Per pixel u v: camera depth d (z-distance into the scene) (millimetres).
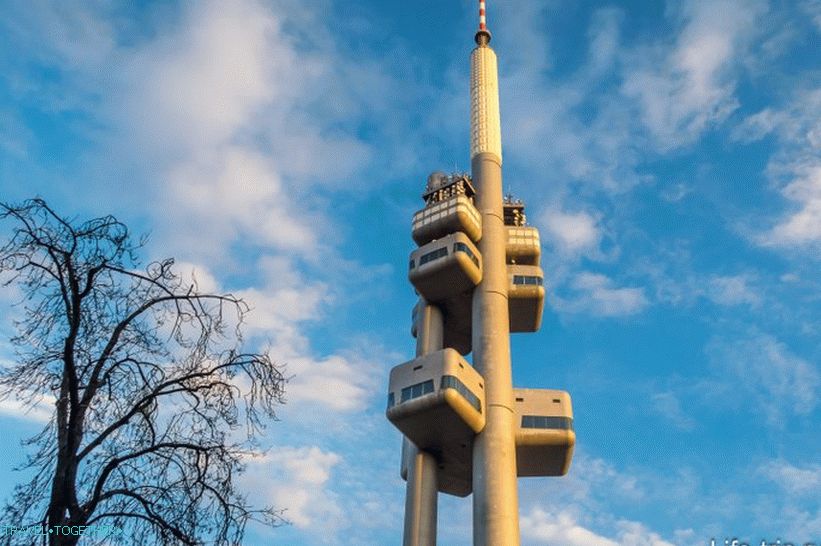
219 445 13125
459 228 76688
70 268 12648
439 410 61344
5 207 12727
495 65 96625
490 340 70500
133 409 12516
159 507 12406
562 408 67562
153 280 13727
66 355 12234
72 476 11758
